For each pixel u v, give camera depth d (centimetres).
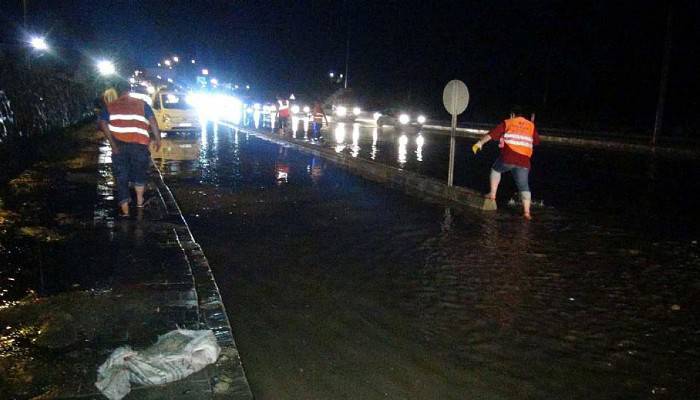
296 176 1513
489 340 553
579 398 455
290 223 997
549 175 1764
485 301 652
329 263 777
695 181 1673
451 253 838
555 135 3350
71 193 1095
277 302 636
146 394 404
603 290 696
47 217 900
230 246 847
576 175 1773
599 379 486
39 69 2531
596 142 2902
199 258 732
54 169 1392
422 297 660
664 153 2569
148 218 909
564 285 711
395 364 502
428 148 2472
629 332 579
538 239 930
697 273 768
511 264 791
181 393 407
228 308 617
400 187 1392
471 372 491
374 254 823
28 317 526
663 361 520
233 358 463
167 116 2625
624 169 1952
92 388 407
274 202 1171
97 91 4047
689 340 563
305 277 720
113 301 567
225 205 1131
